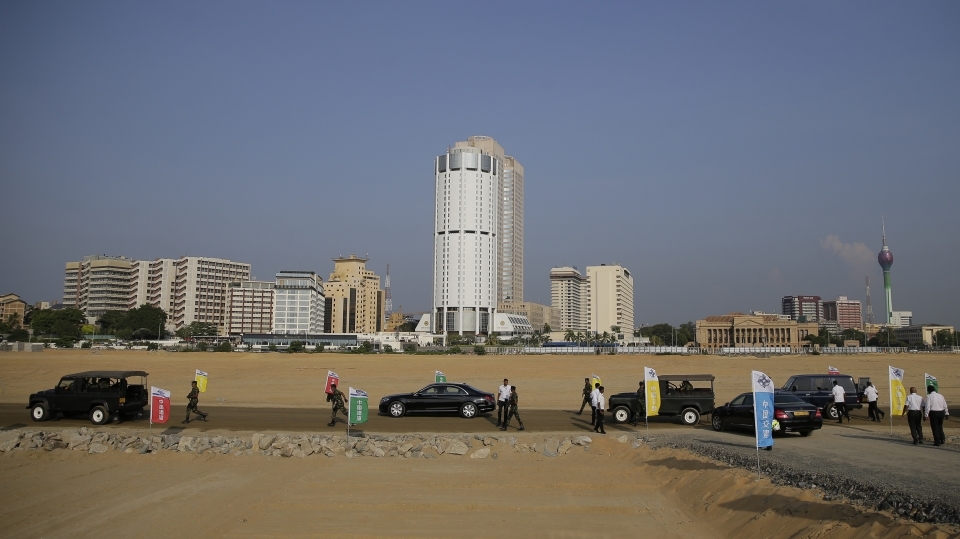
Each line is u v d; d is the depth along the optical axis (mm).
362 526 14523
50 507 16297
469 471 20219
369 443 23375
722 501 15391
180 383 57844
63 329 172375
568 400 44750
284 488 18047
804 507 13406
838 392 30375
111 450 23375
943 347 186250
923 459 18641
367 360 88562
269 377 64812
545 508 15977
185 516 15398
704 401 30312
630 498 16938
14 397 45312
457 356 100750
